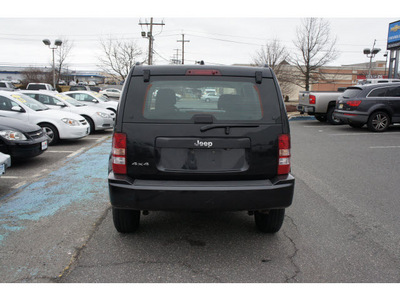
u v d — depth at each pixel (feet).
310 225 14.17
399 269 10.66
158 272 10.36
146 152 10.74
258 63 117.60
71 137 33.24
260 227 13.32
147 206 10.73
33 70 194.70
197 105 10.96
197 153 10.82
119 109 10.93
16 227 13.62
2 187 19.13
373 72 161.38
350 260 11.21
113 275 10.16
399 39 74.23
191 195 10.60
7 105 32.07
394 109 42.88
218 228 13.82
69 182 20.21
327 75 154.61
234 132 10.78
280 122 11.07
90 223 14.12
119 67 146.20
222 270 10.52
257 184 10.88
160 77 11.12
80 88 121.39
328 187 19.65
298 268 10.69
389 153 29.76
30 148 23.61
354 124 46.91
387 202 17.11
